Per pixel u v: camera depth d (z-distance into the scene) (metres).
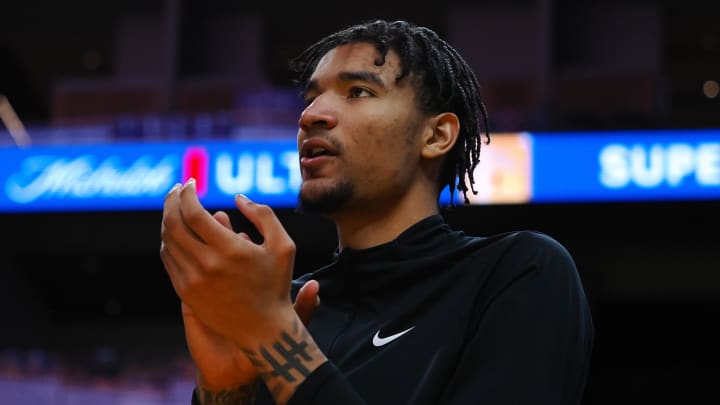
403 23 2.46
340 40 2.44
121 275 23.45
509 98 21.92
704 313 22.72
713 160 18.03
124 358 19.42
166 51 23.36
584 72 21.77
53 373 18.45
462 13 23.78
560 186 18.22
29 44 25.97
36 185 19.81
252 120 19.25
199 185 19.02
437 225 2.34
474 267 2.14
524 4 23.64
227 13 24.69
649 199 18.08
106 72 27.27
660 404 23.20
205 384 1.95
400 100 2.33
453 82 2.43
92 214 20.88
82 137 19.84
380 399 2.00
